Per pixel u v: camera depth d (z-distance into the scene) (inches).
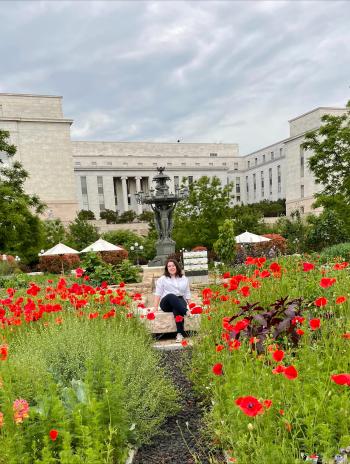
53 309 194.4
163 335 245.1
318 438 87.5
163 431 122.1
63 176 1904.5
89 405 99.1
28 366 126.0
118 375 115.3
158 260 549.3
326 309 173.0
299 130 2274.9
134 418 118.1
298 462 74.9
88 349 144.5
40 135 1871.3
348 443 79.7
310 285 206.7
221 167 3006.9
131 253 1140.5
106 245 658.2
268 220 2160.4
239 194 3373.5
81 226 1407.5
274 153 3038.9
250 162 3329.2
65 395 117.0
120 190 2876.5
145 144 2987.2
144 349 165.9
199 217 992.2
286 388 99.2
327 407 92.8
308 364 117.0
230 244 621.3
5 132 880.9
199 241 979.9
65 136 1909.4
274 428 90.6
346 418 88.0
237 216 1171.9
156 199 541.6
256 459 80.9
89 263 475.2
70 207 1909.4
